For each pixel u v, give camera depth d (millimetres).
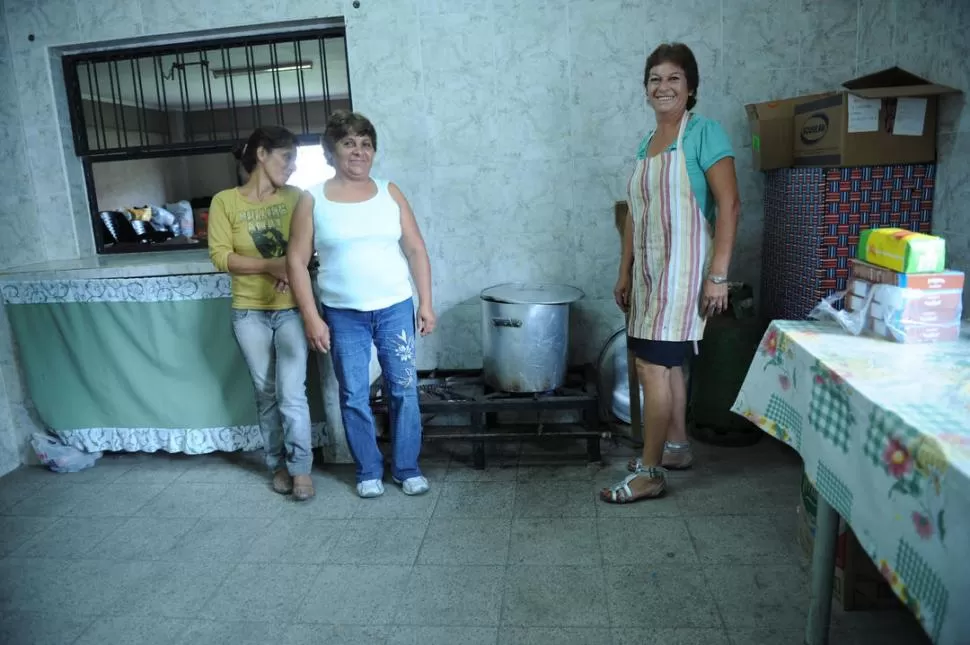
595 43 3057
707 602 1978
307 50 3492
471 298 3354
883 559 1225
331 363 2945
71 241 3547
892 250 1692
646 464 2562
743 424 2984
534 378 2922
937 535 1050
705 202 2340
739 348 2914
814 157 2662
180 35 3322
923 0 2498
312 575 2229
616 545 2293
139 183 4559
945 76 2395
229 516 2658
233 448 3102
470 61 3131
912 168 2504
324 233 2471
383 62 3176
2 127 3322
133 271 3025
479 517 2529
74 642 1969
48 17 3328
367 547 2373
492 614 1979
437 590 2109
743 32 2986
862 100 2422
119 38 3311
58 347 3107
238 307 2672
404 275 2627
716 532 2334
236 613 2057
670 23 3012
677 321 2398
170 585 2221
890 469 1204
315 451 3186
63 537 2559
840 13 2932
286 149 2564
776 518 2398
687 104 2414
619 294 2773
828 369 1482
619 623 1912
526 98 3135
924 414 1202
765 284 3115
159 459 3252
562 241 3246
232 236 2615
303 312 2506
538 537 2369
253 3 3189
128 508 2771
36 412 3248
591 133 3133
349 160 2422
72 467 3162
